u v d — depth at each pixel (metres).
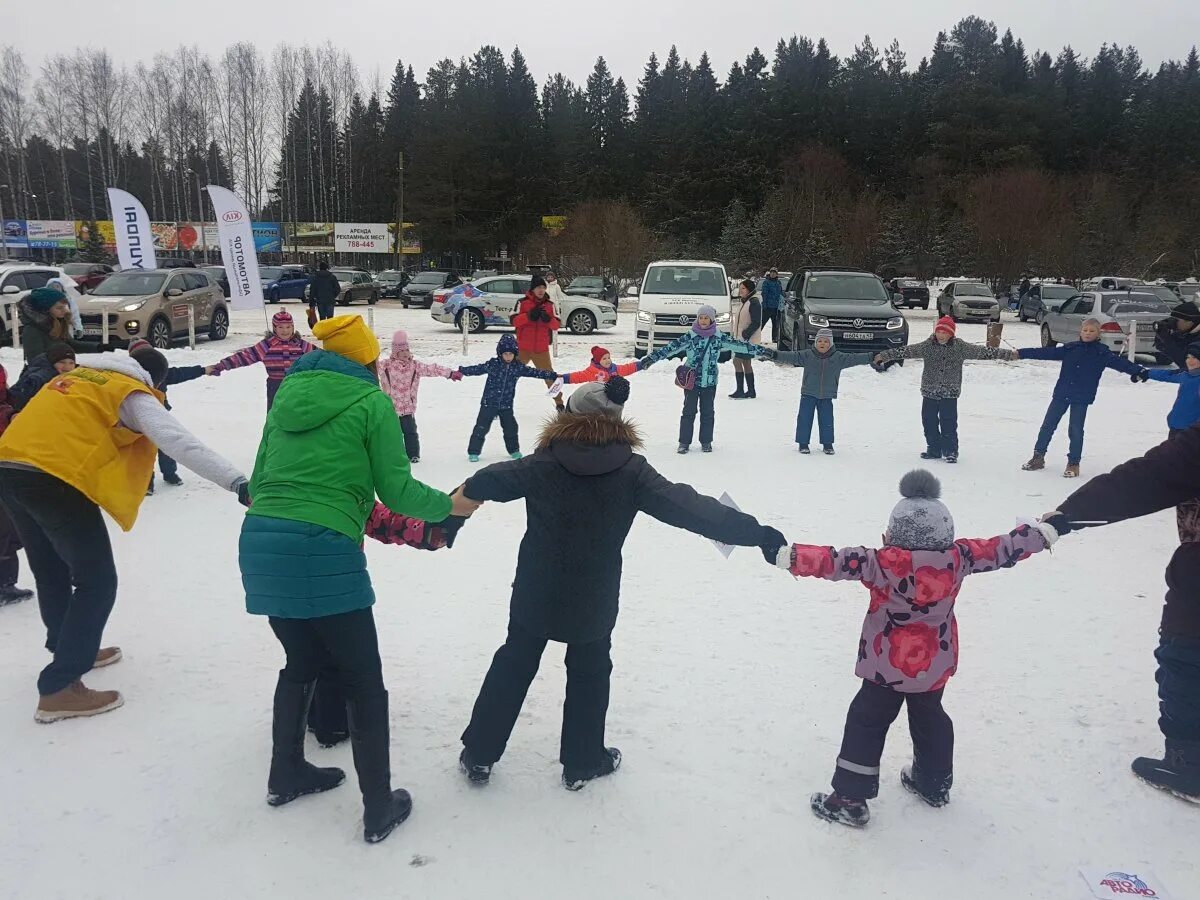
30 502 3.44
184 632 4.48
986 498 7.60
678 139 62.88
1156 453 3.10
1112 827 2.99
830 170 55.91
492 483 2.94
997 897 2.66
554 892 2.63
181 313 18.59
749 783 3.21
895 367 15.83
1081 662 4.28
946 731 3.05
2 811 2.96
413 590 5.17
